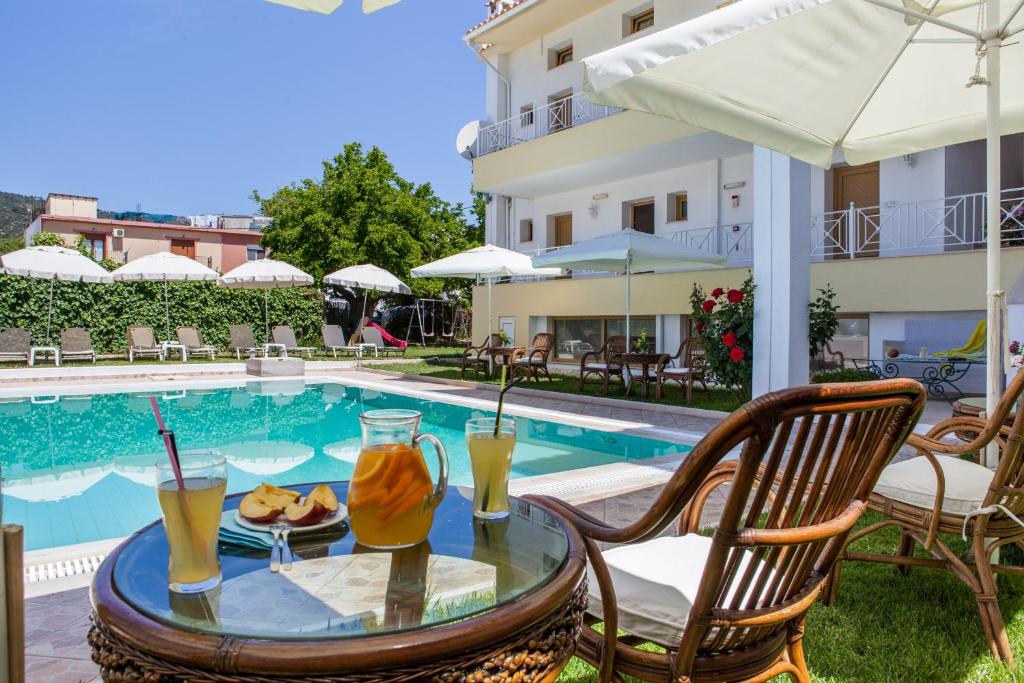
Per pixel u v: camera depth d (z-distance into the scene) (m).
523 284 15.33
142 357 15.73
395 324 25.08
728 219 12.84
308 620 0.95
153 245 30.09
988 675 2.10
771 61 2.92
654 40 2.31
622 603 1.57
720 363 8.12
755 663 1.46
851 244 10.15
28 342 13.33
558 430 7.58
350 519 1.29
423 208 23.02
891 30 3.03
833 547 1.58
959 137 3.71
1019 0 2.90
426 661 0.90
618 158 12.64
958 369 8.76
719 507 3.81
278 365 13.23
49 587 2.63
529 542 1.33
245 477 5.55
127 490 5.18
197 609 0.98
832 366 10.50
